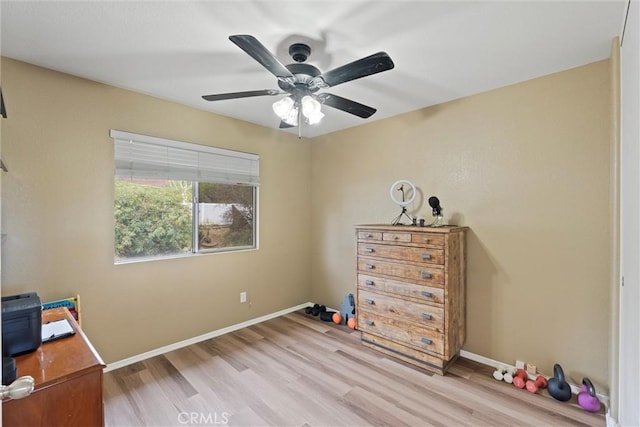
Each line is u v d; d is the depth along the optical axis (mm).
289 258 3969
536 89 2420
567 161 2295
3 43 1917
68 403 1196
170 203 2982
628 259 1615
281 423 1949
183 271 2996
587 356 2223
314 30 1816
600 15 1679
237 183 3400
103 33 1830
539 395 2232
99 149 2482
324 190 4051
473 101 2746
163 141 2816
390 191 3324
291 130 3854
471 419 1986
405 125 3227
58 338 1487
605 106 2146
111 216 2553
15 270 2137
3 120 2086
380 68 1683
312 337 3211
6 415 1085
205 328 3150
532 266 2451
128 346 2643
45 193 2246
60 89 2303
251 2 1585
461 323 2689
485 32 1839
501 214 2600
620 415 1776
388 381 2402
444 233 2451
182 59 2135
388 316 2797
